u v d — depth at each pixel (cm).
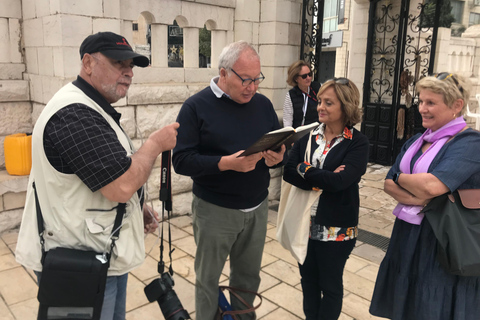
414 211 191
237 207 214
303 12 507
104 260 152
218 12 480
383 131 747
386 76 749
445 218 176
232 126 211
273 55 505
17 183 392
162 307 174
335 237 216
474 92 1052
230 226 216
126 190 148
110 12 375
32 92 415
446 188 175
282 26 505
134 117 406
